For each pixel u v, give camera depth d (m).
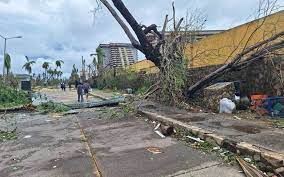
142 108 12.70
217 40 13.70
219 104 10.89
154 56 13.78
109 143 7.58
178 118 9.58
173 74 12.87
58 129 10.31
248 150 5.58
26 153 7.16
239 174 4.89
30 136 9.30
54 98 27.72
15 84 25.73
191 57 14.64
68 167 5.82
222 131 7.19
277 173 4.75
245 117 9.42
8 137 9.23
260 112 9.82
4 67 39.34
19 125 11.74
